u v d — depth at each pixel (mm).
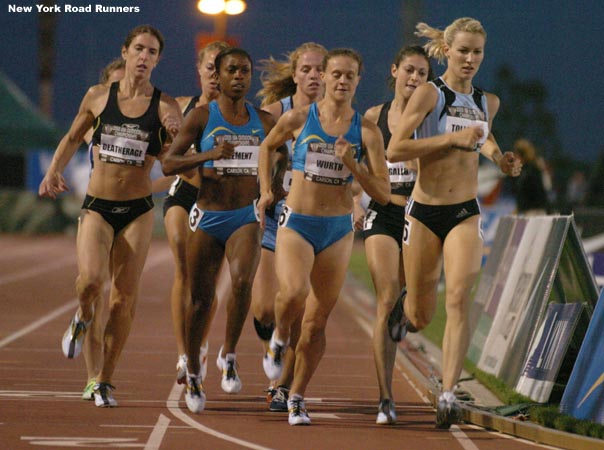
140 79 29094
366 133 26938
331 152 26781
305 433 26062
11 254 120188
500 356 36031
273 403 29500
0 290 74562
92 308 29031
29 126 158500
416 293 27797
